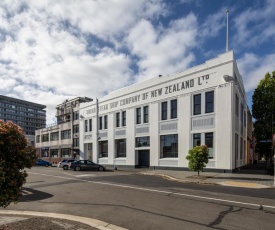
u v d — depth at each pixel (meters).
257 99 29.25
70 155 50.62
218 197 11.16
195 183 16.19
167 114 27.69
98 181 17.53
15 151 5.57
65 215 8.24
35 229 6.31
